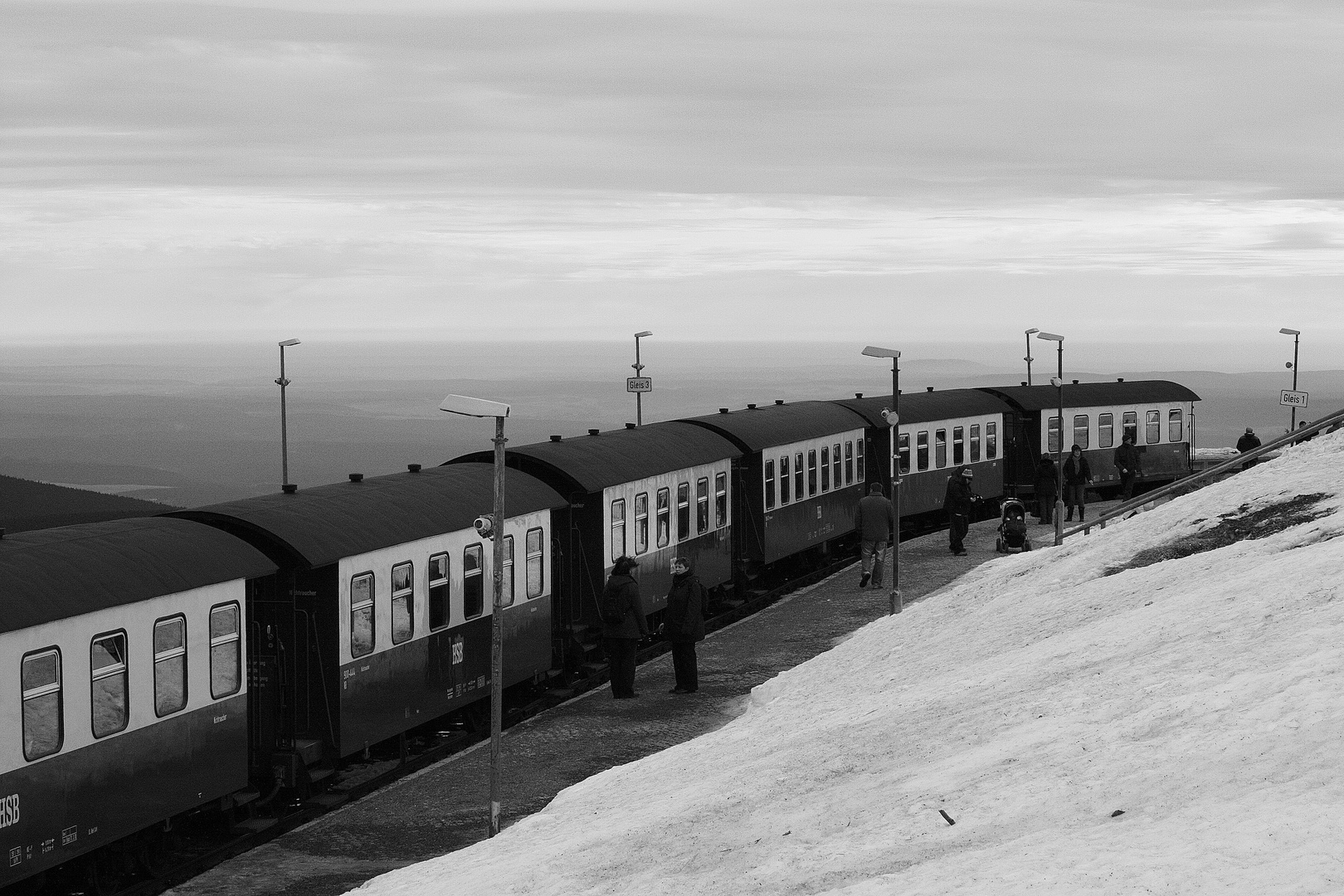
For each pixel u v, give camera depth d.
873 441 45.31
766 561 35.69
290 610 19.12
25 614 14.17
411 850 17.47
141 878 16.44
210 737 17.06
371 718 20.03
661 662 28.89
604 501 27.41
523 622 24.61
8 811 14.02
